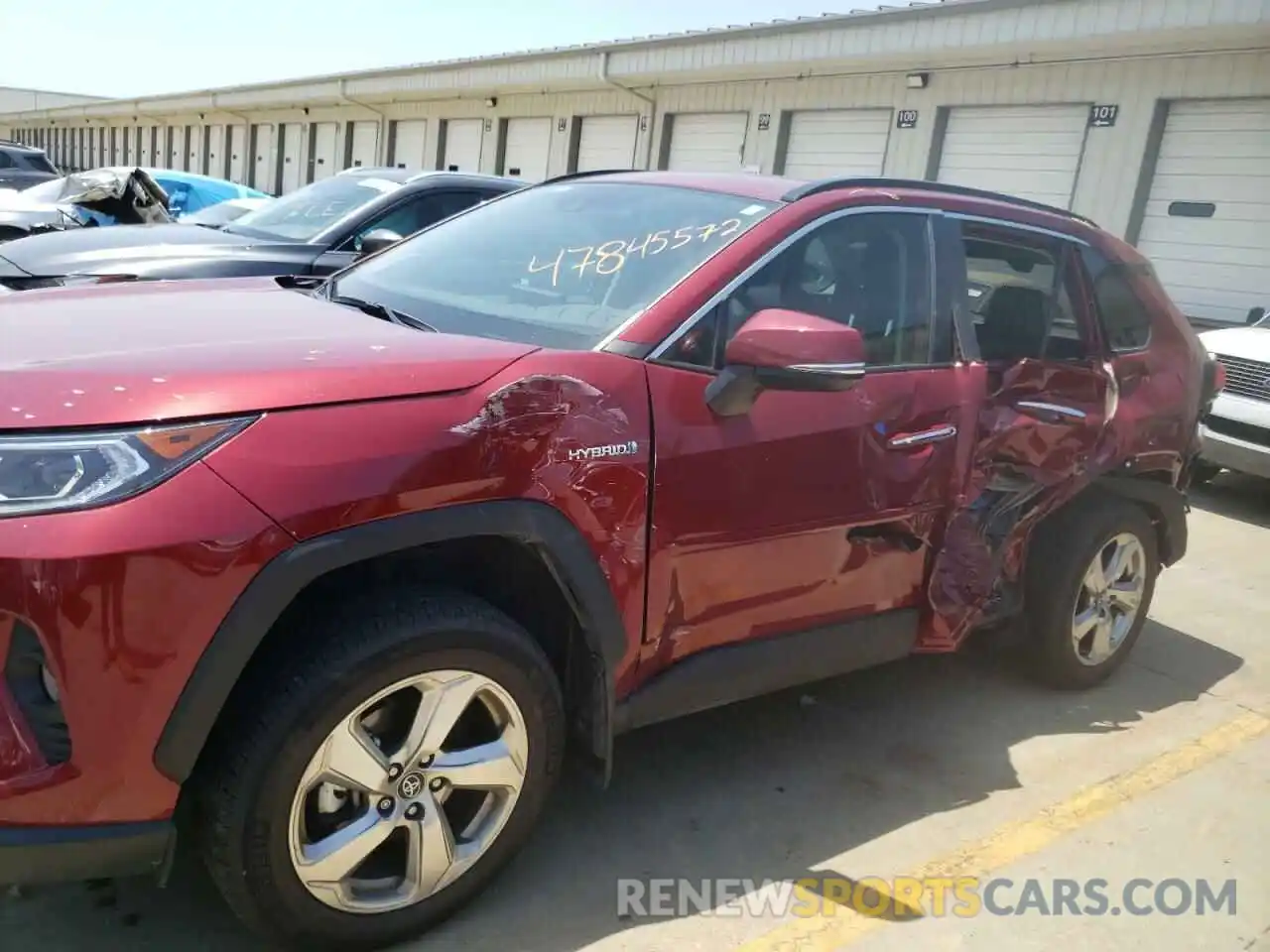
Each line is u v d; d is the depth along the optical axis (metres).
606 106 18.62
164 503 1.91
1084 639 4.08
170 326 2.52
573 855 2.81
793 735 3.59
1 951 2.27
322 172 28.77
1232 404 7.37
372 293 3.23
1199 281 11.13
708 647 2.82
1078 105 11.96
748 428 2.71
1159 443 4.05
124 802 1.97
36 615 1.85
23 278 5.81
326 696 2.10
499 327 2.82
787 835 3.00
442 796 2.36
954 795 3.29
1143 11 10.43
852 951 2.54
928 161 13.48
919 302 3.24
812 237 3.02
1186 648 4.74
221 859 2.10
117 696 1.91
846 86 14.43
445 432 2.20
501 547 2.46
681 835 2.95
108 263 5.98
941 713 3.85
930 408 3.16
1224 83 10.64
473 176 7.55
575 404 2.41
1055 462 3.62
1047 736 3.74
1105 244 4.01
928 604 3.34
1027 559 3.93
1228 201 10.84
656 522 2.55
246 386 2.08
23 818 1.92
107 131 46.81
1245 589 5.66
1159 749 3.71
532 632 2.65
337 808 2.25
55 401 1.97
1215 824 3.25
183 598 1.92
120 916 2.41
